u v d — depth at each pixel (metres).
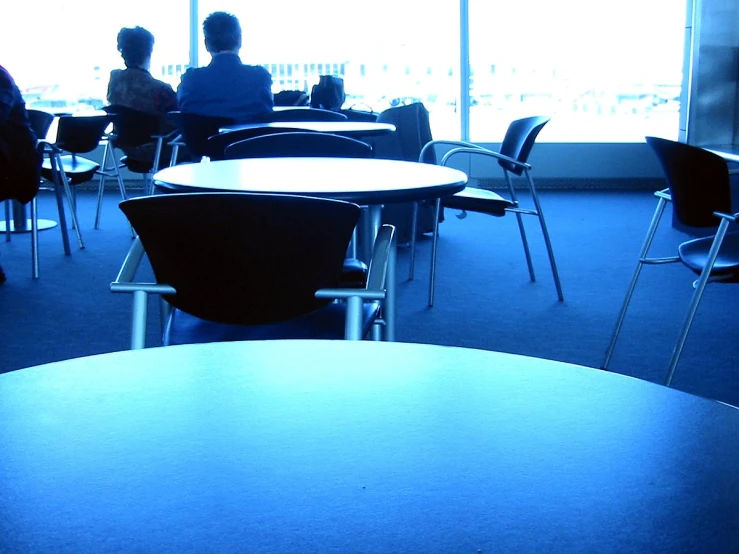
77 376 0.76
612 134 7.88
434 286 4.06
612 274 4.42
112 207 6.80
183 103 4.93
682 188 2.52
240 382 0.74
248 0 7.71
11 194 4.17
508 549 0.48
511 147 4.24
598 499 0.53
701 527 0.50
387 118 4.80
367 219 2.46
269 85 4.98
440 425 0.65
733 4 6.11
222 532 0.50
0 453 0.60
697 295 2.57
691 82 6.20
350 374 0.76
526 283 4.24
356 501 0.53
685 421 0.65
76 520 0.51
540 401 0.69
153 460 0.59
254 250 1.48
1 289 4.08
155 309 3.72
